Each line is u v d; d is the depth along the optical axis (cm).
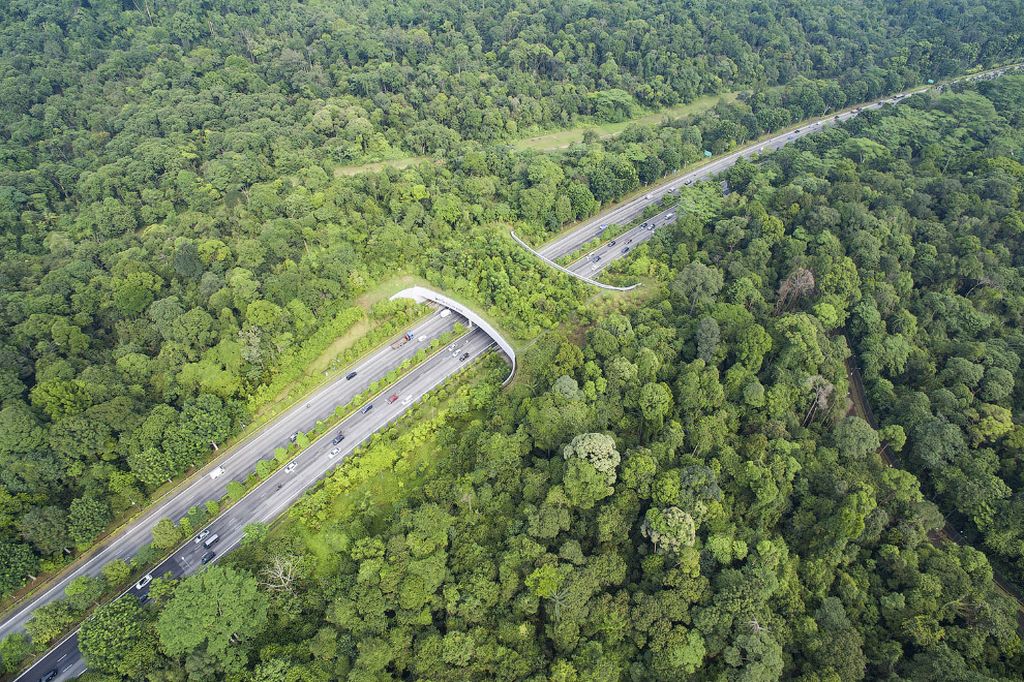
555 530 12356
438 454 15200
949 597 11994
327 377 17175
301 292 17000
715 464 13338
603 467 12675
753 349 15338
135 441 13825
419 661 11144
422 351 17588
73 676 11475
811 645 11094
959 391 15500
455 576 12269
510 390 16150
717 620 11050
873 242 18925
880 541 12938
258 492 14650
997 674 11325
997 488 13462
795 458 13888
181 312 16200
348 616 11444
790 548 13025
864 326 17425
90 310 16612
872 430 14088
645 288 19112
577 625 11406
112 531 13762
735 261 18762
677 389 14925
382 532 13525
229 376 15262
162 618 10750
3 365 14375
